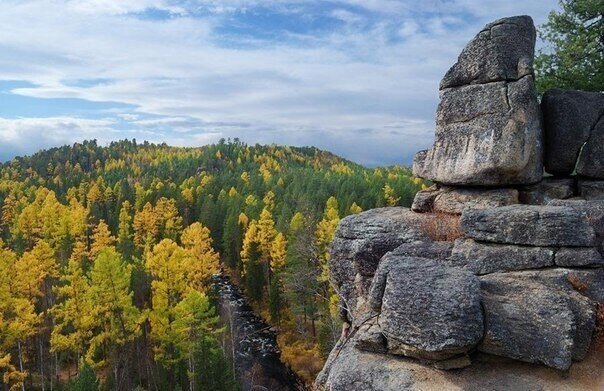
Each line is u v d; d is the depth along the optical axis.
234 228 69.44
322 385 13.95
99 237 65.25
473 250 12.06
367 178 121.56
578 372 9.92
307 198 79.62
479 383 9.70
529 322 10.00
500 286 10.91
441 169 15.52
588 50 20.11
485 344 9.98
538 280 11.04
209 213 80.56
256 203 82.56
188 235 62.09
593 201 13.41
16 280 40.03
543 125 15.80
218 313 51.06
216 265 58.69
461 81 15.69
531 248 11.59
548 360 9.63
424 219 14.81
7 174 139.25
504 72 14.96
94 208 86.06
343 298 15.80
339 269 16.06
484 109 14.97
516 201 14.80
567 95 15.66
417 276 10.73
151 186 108.75
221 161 165.75
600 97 15.61
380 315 10.95
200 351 34.00
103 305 36.09
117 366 37.31
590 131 15.36
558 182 15.43
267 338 47.09
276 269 50.41
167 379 36.81
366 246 14.95
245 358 42.06
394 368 10.31
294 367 41.00
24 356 42.12
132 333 38.25
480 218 12.30
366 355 10.95
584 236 11.33
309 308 42.47
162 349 38.06
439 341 9.61
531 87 14.67
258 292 54.72
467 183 15.03
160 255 40.84
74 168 154.88
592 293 10.85
